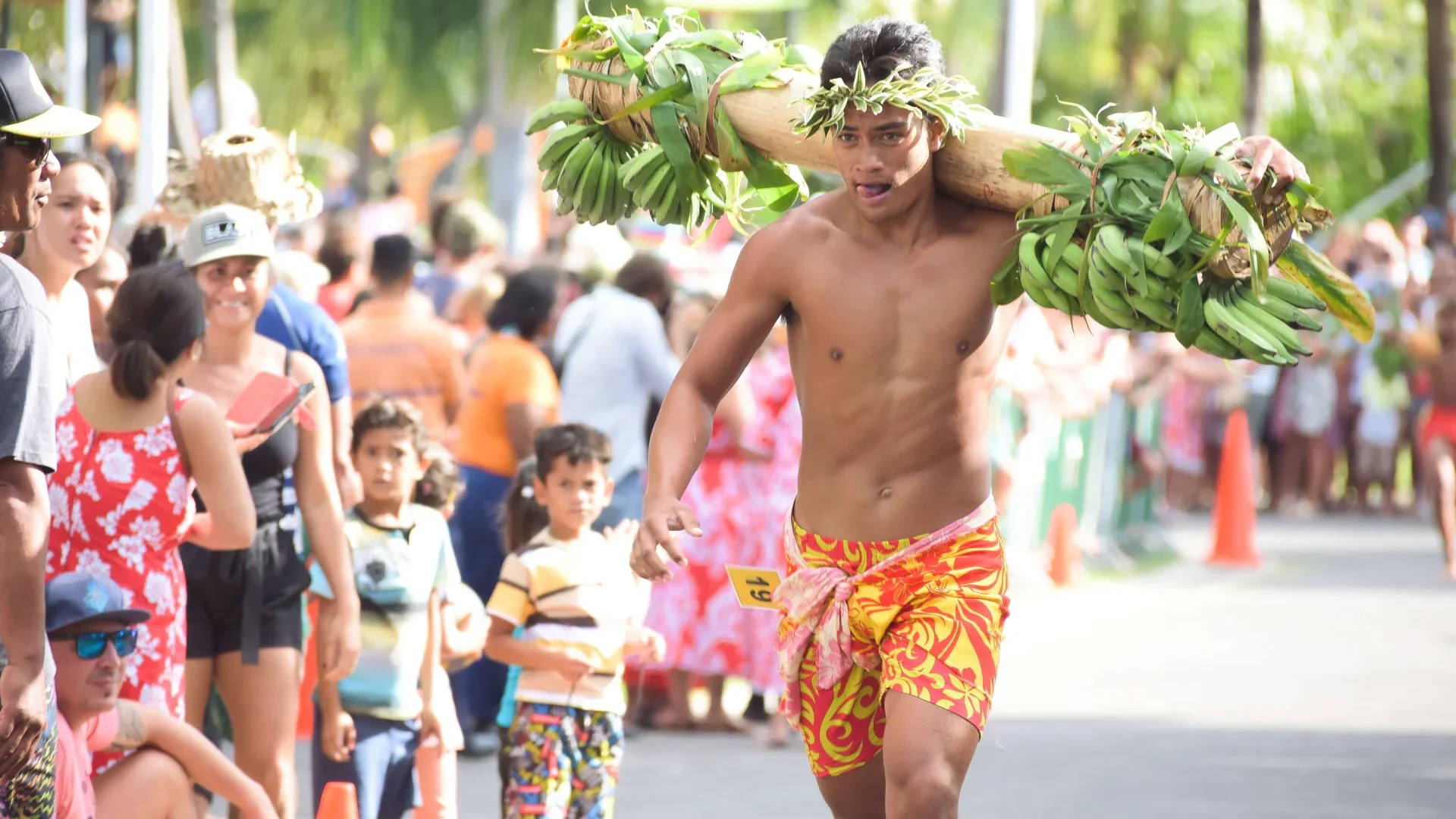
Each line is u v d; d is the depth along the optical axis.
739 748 18.09
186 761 10.40
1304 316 8.87
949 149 9.21
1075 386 25.80
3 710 8.34
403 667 12.50
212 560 11.73
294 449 12.02
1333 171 69.88
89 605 9.62
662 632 18.50
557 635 12.80
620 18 10.31
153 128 20.33
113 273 13.68
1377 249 40.56
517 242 50.81
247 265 12.06
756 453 18.41
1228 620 25.66
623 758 17.39
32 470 8.35
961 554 9.30
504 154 51.25
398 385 17.53
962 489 9.34
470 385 17.98
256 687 11.84
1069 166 8.95
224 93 32.53
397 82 57.75
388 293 17.77
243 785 10.51
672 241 26.67
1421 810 15.19
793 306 9.52
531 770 12.78
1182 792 15.73
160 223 13.80
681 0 28.62
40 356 8.37
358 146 65.69
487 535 17.84
